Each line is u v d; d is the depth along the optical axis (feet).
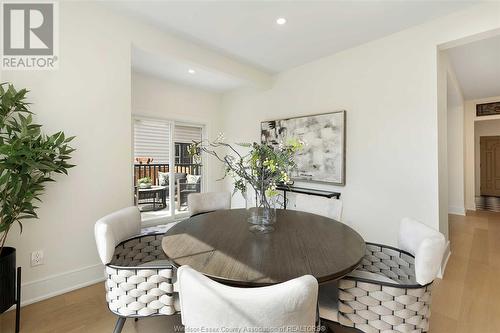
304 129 11.37
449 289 6.89
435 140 7.71
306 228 5.47
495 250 9.81
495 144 23.93
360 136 9.57
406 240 4.85
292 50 10.04
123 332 5.17
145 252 5.85
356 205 9.71
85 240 7.08
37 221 6.30
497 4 6.57
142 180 13.56
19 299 5.18
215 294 2.47
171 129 14.33
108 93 7.44
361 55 9.52
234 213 6.87
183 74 12.63
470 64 11.05
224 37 9.00
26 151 4.95
